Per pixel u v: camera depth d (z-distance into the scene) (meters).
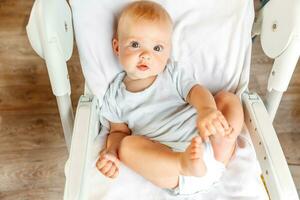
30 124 1.54
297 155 1.46
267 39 0.98
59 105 1.03
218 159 0.94
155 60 0.99
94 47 1.06
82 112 0.99
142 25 0.97
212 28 1.07
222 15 1.06
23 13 1.95
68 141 1.13
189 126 1.01
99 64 1.08
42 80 1.69
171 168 0.89
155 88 1.05
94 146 1.03
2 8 1.96
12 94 1.64
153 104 1.04
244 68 1.09
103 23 1.05
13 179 1.39
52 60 0.91
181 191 0.92
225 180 0.97
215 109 0.93
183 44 1.09
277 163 0.89
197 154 0.83
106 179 0.97
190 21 1.08
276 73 0.96
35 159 1.45
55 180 1.39
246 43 1.07
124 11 1.01
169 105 1.04
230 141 0.93
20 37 1.85
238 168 0.98
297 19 0.86
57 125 1.54
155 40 0.98
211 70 1.10
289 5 0.89
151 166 0.91
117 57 1.08
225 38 1.07
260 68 1.72
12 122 1.55
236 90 1.09
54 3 0.88
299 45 0.89
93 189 0.96
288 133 1.52
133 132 1.05
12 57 1.77
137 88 1.06
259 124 0.96
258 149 0.96
